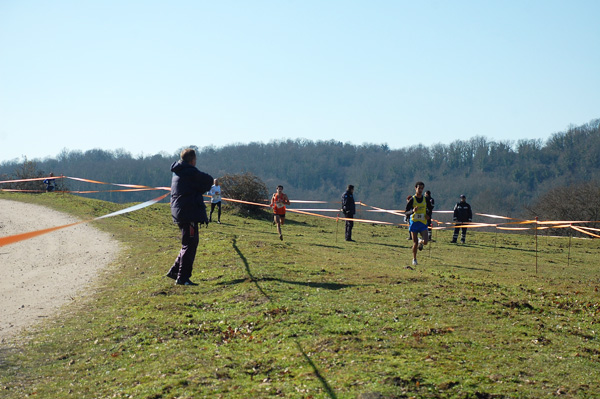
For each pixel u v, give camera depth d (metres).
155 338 7.60
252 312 8.33
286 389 5.49
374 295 9.05
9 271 13.97
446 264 15.26
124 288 11.01
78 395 5.97
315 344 6.72
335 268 11.71
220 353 6.79
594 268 16.84
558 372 5.88
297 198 112.31
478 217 73.75
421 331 7.09
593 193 50.25
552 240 27.70
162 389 5.73
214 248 14.34
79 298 10.59
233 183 32.81
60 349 7.58
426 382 5.49
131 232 20.47
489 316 7.93
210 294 9.75
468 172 101.31
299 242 19.09
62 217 25.06
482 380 5.57
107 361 6.97
